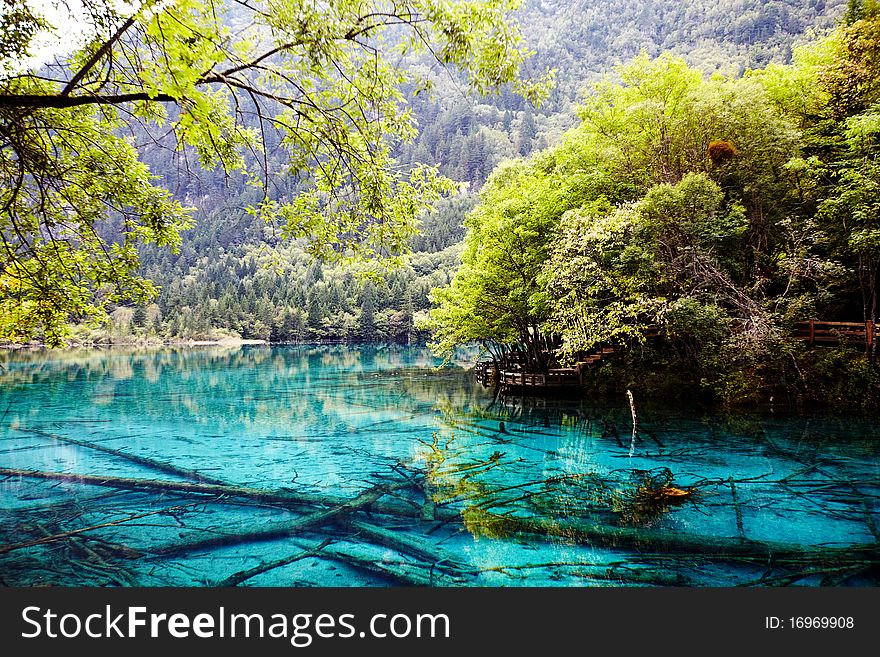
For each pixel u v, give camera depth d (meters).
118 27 5.02
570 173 24.06
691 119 19.95
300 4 5.21
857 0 21.91
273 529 7.93
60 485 10.27
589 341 18.45
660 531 7.57
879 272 18.39
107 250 8.91
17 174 6.82
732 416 16.47
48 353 64.31
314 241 8.05
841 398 16.27
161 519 8.38
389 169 7.74
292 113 7.02
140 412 20.48
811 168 18.08
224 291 113.06
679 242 18.19
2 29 5.32
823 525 7.68
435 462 12.05
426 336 90.62
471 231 26.81
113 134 8.49
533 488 9.84
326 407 21.53
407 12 5.84
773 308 17.62
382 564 6.73
